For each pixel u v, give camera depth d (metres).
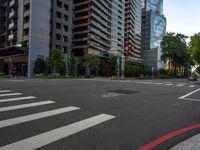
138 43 142.38
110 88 16.44
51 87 15.16
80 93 12.38
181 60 81.06
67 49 64.62
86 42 78.19
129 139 4.64
